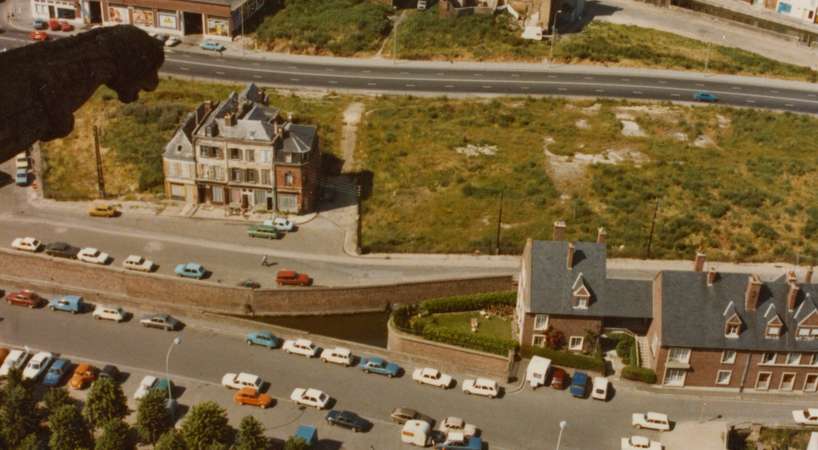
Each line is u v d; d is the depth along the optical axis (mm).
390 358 110125
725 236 134625
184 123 138750
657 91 178750
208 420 89375
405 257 128500
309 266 125625
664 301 103250
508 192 143000
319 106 169625
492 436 97875
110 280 121875
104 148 154750
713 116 169750
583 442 97375
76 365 107500
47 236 130750
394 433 98500
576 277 107000
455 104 171625
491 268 126625
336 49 191750
